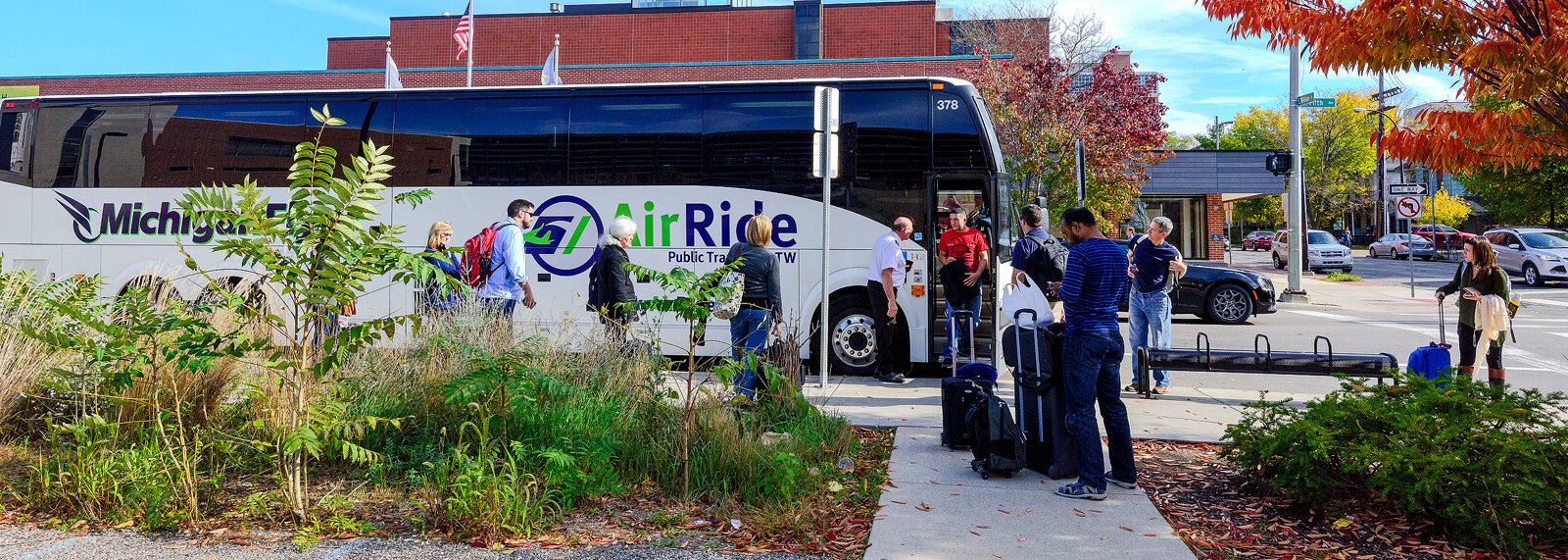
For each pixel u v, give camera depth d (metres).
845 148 9.52
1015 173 25.58
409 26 45.50
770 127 10.45
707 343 10.29
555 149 10.73
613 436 5.68
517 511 4.66
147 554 4.30
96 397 5.81
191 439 5.68
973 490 5.43
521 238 8.69
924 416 7.71
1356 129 61.38
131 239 11.21
